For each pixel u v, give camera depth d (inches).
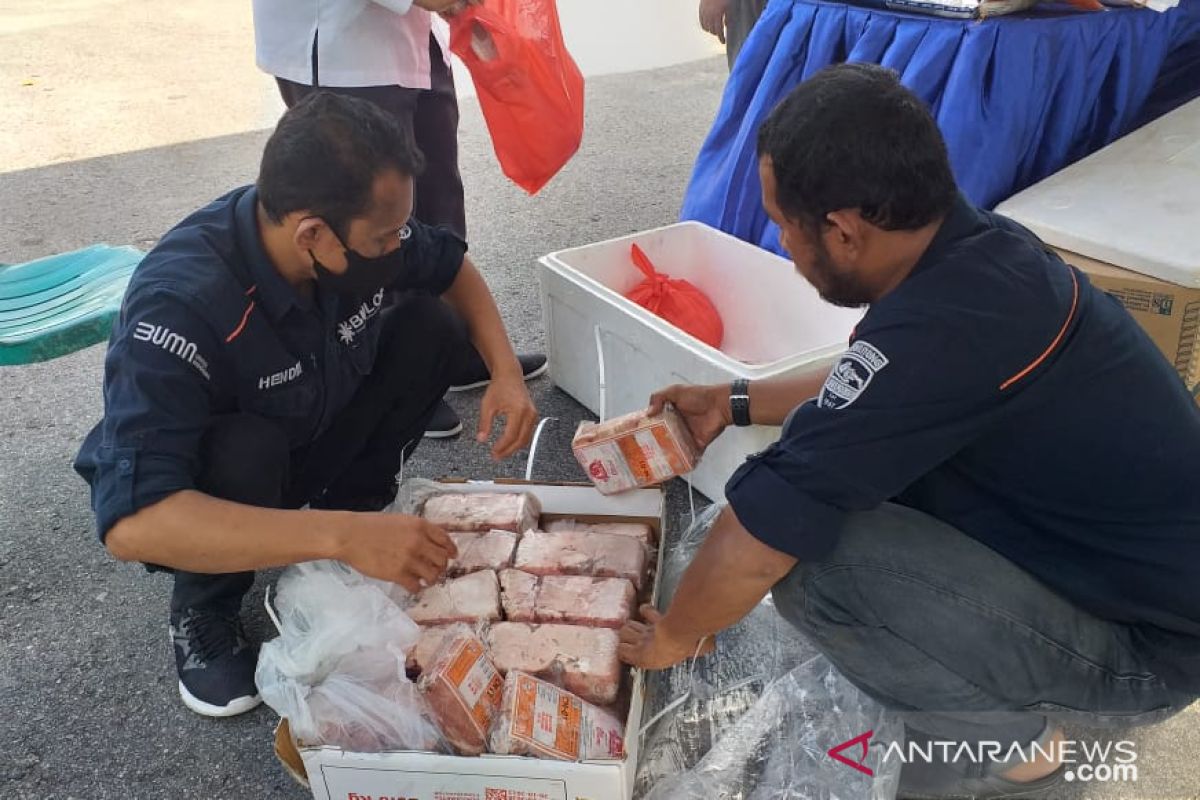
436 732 54.7
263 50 81.7
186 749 63.7
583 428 69.1
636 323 81.9
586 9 161.9
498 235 133.9
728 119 104.8
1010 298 43.4
